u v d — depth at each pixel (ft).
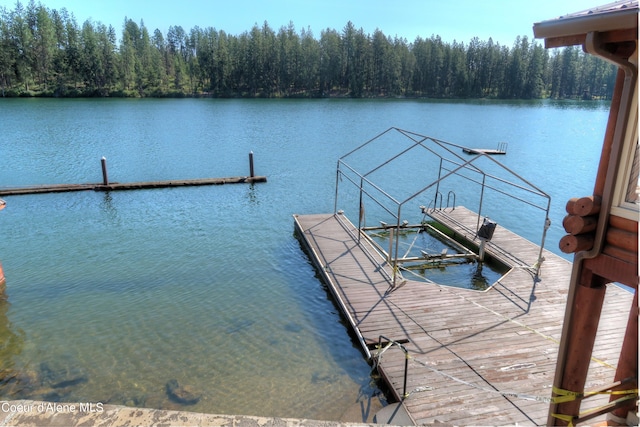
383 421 19.79
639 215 10.44
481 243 41.34
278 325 30.94
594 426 13.69
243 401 23.39
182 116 168.25
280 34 304.09
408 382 22.36
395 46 316.40
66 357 27.27
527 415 19.83
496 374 22.79
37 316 32.14
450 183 78.48
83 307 33.47
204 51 283.59
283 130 134.62
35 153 94.58
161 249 45.88
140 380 25.18
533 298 31.55
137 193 68.64
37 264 41.68
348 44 299.58
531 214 62.03
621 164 10.86
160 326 30.86
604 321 27.55
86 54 255.70
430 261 42.14
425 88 312.29
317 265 39.42
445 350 25.09
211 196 67.56
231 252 45.09
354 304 30.86
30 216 56.85
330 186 74.59
